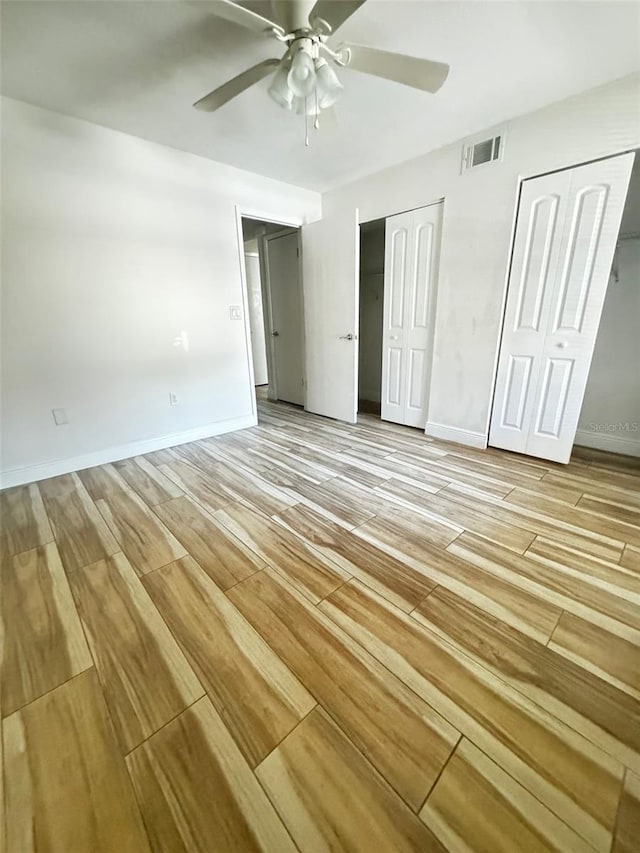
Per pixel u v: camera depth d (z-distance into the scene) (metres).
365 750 0.90
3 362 2.23
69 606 1.38
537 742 0.91
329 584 1.46
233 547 1.71
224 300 3.20
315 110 1.61
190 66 1.76
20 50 1.63
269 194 3.30
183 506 2.09
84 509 2.07
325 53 1.45
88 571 1.56
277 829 0.77
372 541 1.73
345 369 3.62
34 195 2.18
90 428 2.63
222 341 3.27
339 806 0.80
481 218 2.53
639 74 1.84
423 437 3.20
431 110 2.16
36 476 2.44
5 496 2.23
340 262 3.37
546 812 0.78
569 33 1.57
